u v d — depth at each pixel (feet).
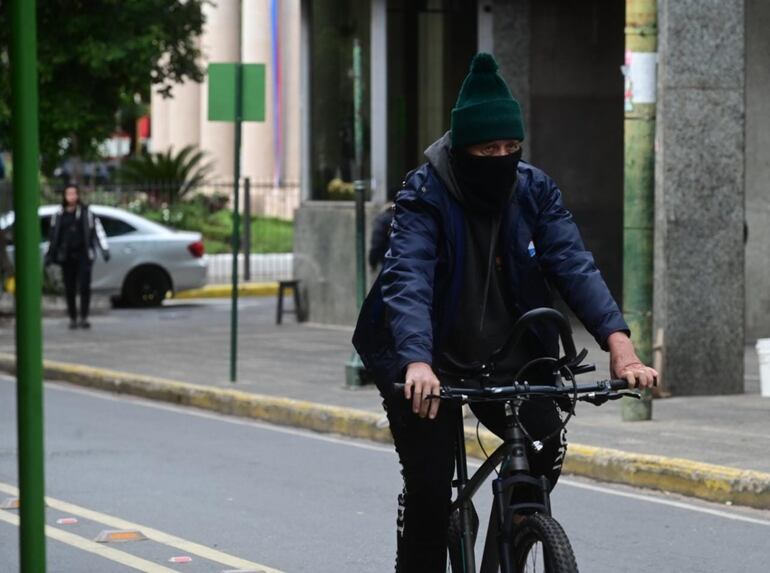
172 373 96.89
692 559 48.14
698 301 82.48
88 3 145.07
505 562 29.76
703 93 82.33
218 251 203.92
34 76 26.30
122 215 160.76
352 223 126.93
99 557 48.42
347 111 126.31
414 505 31.53
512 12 118.42
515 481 29.84
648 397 72.90
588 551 49.26
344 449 72.43
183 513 55.77
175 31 151.23
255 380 92.58
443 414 31.50
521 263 31.48
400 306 30.14
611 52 120.88
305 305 133.28
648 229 74.95
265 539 51.13
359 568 46.75
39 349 26.71
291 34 250.16
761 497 56.70
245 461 68.28
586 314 30.91
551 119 119.96
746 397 81.97
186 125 278.67
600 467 63.16
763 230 108.17
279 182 234.38
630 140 74.74
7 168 185.68
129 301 160.35
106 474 64.39
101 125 151.12
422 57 120.88
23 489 26.99
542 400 31.50
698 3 82.33
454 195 31.12
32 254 26.45
